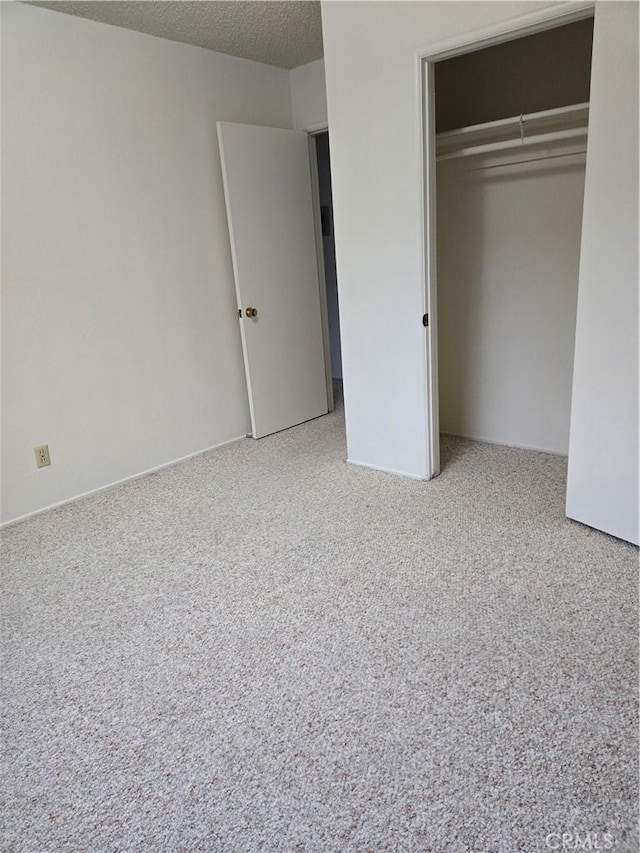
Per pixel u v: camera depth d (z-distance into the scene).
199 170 3.45
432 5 2.34
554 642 1.79
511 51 2.92
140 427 3.37
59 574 2.38
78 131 2.86
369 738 1.50
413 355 2.86
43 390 2.91
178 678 1.76
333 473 3.23
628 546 2.28
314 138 4.00
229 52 3.45
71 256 2.92
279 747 1.50
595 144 1.99
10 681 1.79
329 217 5.14
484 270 3.28
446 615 1.95
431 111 2.54
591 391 2.24
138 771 1.46
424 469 3.02
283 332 3.95
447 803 1.32
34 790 1.42
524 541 2.36
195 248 3.50
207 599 2.15
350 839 1.26
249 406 3.96
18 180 2.68
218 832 1.29
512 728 1.50
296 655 1.82
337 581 2.20
